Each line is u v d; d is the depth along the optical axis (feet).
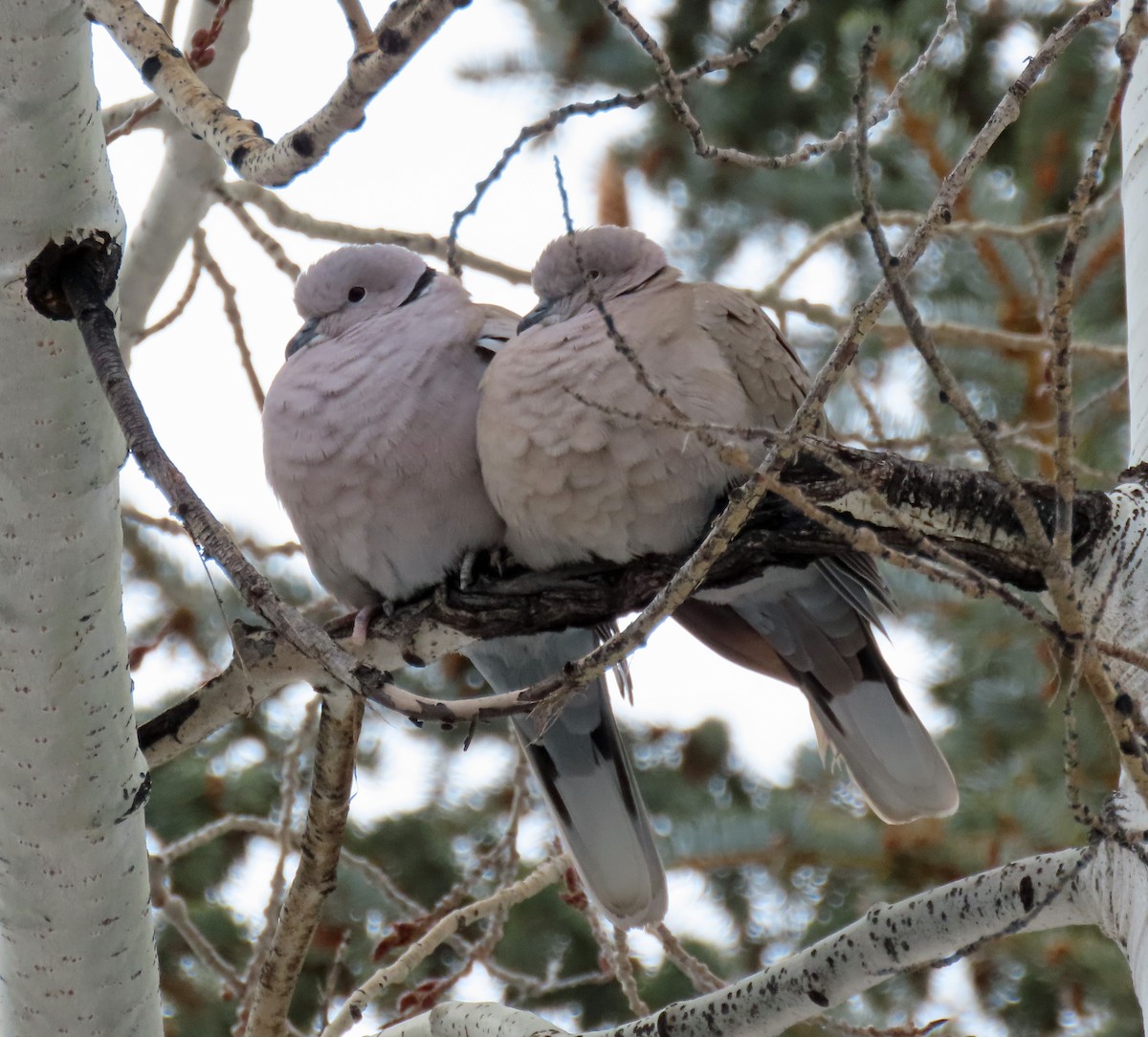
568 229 16.58
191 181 28.78
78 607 18.26
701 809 36.91
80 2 16.71
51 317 17.60
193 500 15.46
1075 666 14.17
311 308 28.60
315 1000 34.83
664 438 23.35
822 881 34.96
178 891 35.88
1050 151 37.78
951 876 33.47
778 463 14.90
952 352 35.99
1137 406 21.36
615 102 17.79
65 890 19.10
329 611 34.99
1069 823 32.48
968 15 39.50
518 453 23.88
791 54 41.65
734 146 41.81
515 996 33.14
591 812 26.14
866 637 25.38
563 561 24.67
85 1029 19.71
